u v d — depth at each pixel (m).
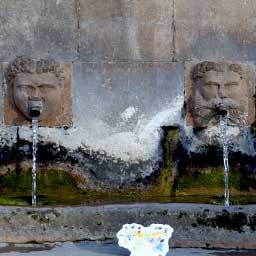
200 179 6.34
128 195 6.20
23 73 6.20
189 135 6.42
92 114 6.39
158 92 6.44
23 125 6.30
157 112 6.43
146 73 6.44
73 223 5.11
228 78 6.33
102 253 4.80
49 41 6.40
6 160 6.29
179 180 6.33
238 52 6.51
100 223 5.12
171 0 6.48
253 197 6.04
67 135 6.35
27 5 6.41
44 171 6.29
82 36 6.42
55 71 6.25
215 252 4.93
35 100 6.14
